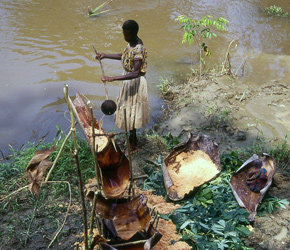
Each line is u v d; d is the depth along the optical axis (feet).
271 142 17.35
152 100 20.85
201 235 12.23
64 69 23.15
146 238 10.34
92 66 23.63
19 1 33.53
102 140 11.75
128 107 15.31
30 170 10.28
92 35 27.66
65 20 30.07
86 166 15.48
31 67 23.24
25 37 26.99
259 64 24.66
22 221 12.85
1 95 20.42
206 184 14.26
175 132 18.24
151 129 18.48
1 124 18.26
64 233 12.37
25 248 11.87
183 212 13.07
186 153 15.70
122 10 32.53
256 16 32.53
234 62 24.85
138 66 14.44
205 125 18.66
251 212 12.98
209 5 34.55
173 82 22.58
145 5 33.88
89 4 33.55
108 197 10.66
